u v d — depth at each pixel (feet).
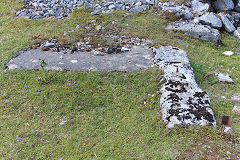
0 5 33.83
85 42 25.90
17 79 20.24
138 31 28.43
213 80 21.83
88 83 19.97
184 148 14.62
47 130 16.15
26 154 14.43
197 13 33.37
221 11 36.45
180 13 31.65
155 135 15.75
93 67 21.70
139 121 16.99
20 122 16.71
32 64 21.91
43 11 32.68
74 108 18.02
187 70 20.95
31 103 18.19
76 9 32.01
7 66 21.67
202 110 16.56
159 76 20.67
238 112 17.97
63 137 15.67
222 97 19.97
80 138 15.62
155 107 18.22
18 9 32.89
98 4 33.65
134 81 20.39
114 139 15.60
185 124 15.88
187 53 25.30
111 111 17.94
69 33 27.40
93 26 29.01
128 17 30.96
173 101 17.30
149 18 30.89
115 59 23.12
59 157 14.28
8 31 28.37
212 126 15.92
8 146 14.93
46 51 24.32
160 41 26.73
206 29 28.32
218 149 14.48
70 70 21.18
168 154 14.20
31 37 26.76
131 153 14.52
